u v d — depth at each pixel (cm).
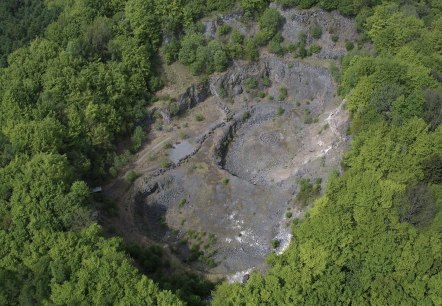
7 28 12575
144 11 12225
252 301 7594
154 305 7475
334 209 8338
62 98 10994
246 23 13075
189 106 12644
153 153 11619
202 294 8888
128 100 11962
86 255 7875
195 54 12588
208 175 11200
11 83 10850
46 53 11512
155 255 9438
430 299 7419
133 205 10638
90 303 7438
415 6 13275
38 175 8850
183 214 10706
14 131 9769
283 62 12950
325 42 12900
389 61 10456
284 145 11931
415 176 8744
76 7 12612
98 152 11150
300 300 7550
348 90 10956
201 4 12900
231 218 10550
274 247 9856
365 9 12400
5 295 7619
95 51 12062
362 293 7619
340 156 10356
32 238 8169
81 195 8844
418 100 9562
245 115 12569
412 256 7638
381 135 9231
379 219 7988
